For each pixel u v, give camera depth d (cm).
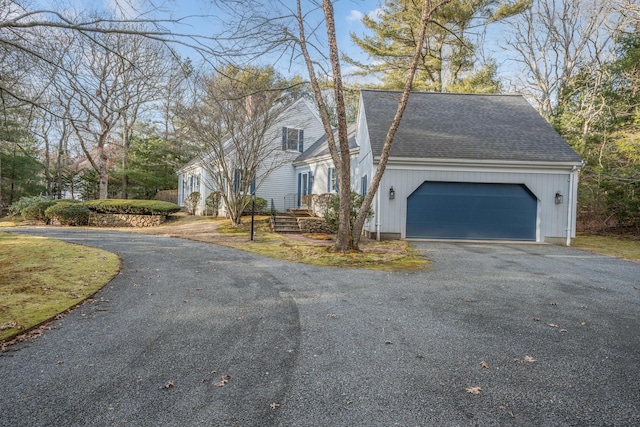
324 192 1809
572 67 2319
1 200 2320
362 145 1540
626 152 1524
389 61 2255
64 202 1909
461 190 1273
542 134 1375
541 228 1252
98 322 436
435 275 718
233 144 1547
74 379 300
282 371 316
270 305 511
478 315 475
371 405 265
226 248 1055
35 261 783
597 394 285
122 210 1772
